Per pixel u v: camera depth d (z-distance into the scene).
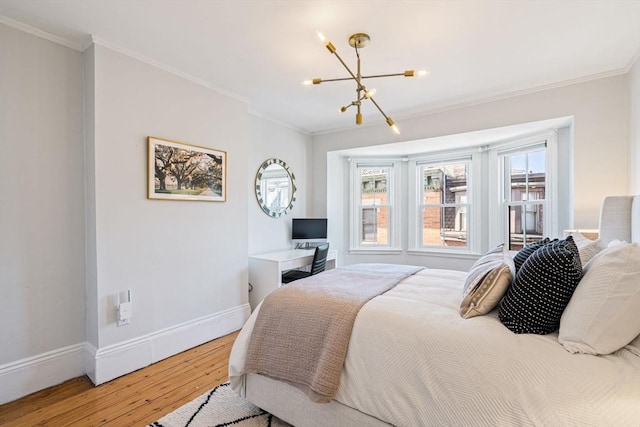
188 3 1.80
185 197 2.72
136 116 2.39
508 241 3.78
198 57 2.44
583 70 2.62
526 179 3.59
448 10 1.85
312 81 2.01
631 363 1.06
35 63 2.06
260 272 3.40
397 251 4.61
